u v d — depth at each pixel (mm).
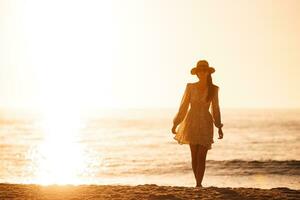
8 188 9922
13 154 41250
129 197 8812
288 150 47094
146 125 118125
